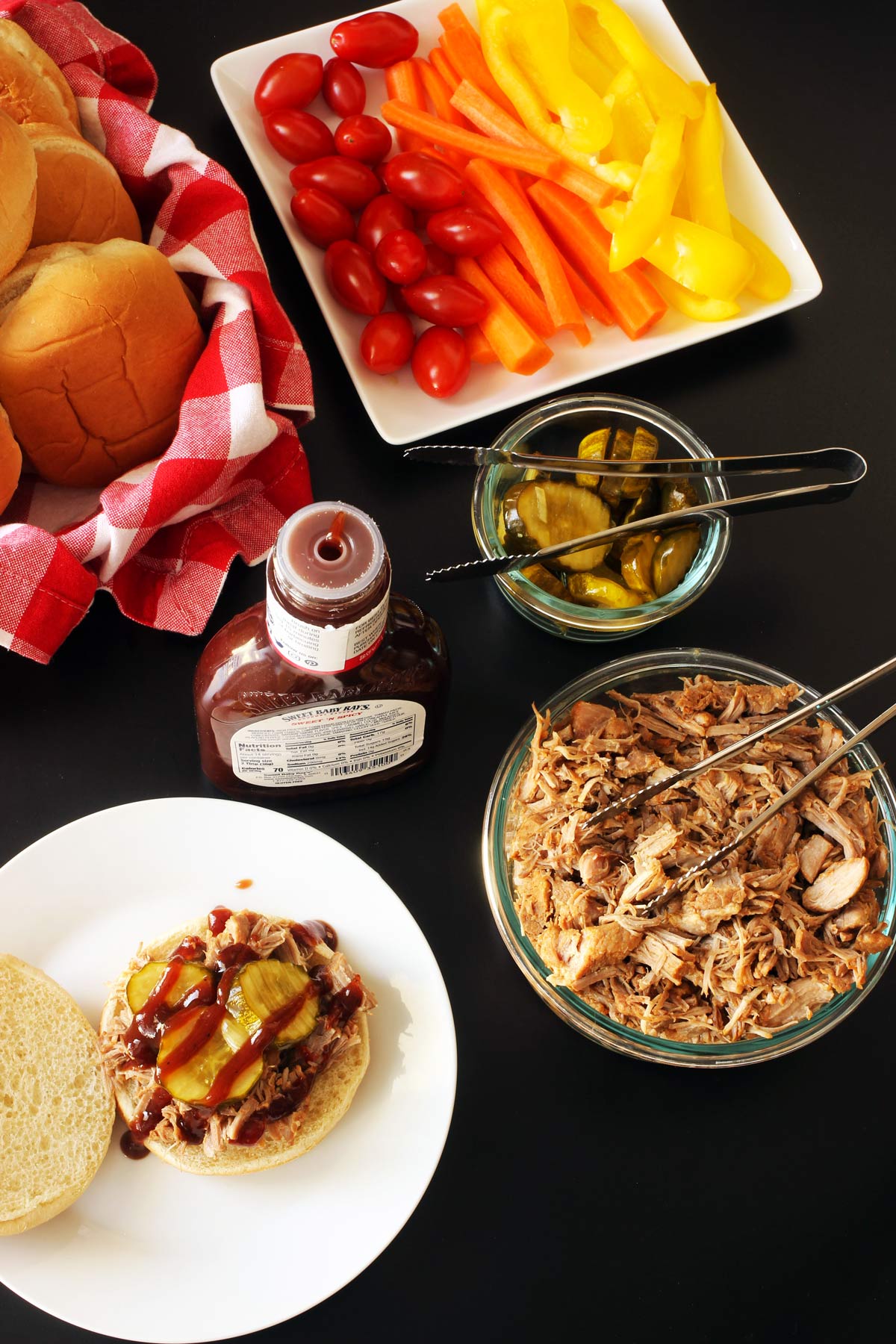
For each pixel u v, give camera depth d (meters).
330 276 0.93
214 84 0.97
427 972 0.84
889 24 1.05
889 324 0.99
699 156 0.95
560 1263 0.84
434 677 0.82
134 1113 0.80
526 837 0.84
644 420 0.90
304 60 0.95
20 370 0.82
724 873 0.82
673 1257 0.84
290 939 0.82
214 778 0.88
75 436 0.85
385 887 0.85
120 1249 0.80
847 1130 0.87
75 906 0.85
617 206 0.93
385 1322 0.83
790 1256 0.85
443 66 0.97
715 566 0.88
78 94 0.90
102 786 0.88
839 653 0.94
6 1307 0.81
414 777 0.90
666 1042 0.81
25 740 0.89
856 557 0.95
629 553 0.87
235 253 0.88
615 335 0.95
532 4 0.93
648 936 0.81
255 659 0.79
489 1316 0.83
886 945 0.82
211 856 0.85
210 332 0.91
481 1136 0.85
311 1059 0.81
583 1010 0.82
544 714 0.85
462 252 0.93
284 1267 0.80
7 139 0.81
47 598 0.84
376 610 0.73
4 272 0.82
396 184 0.93
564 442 0.91
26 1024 0.81
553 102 0.93
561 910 0.82
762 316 0.95
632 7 0.99
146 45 0.99
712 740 0.86
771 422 0.97
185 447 0.85
